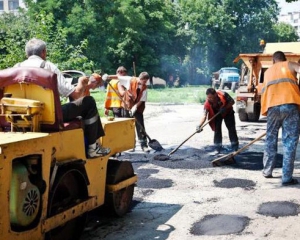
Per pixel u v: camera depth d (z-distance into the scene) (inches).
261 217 211.5
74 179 181.5
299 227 197.9
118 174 210.7
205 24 1982.0
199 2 1971.0
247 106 571.8
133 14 1523.1
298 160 337.7
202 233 193.2
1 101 160.9
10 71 164.1
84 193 184.9
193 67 2044.8
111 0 1467.8
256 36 2165.4
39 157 153.5
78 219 185.8
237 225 201.0
